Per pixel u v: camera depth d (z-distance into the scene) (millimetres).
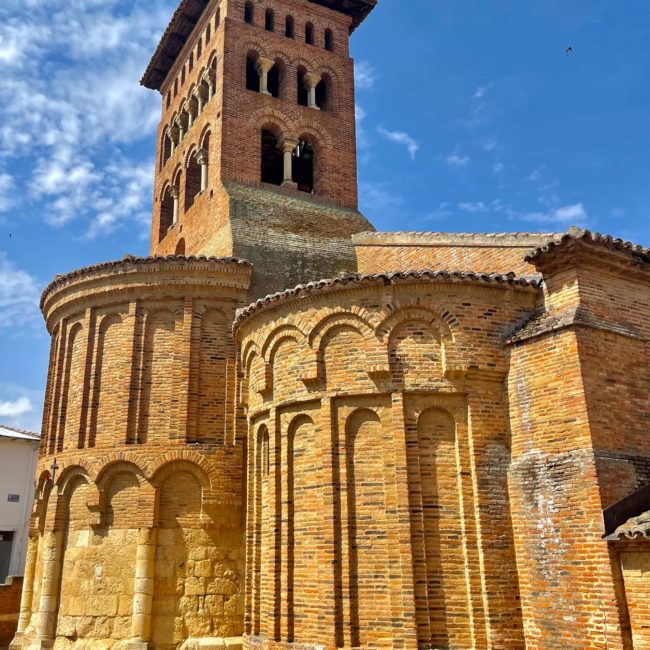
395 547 16625
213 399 24094
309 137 33875
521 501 16812
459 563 16594
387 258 25797
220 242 27734
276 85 35875
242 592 22562
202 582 22297
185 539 22641
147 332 24703
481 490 16953
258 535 20094
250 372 21328
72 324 26266
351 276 18453
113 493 23297
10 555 41625
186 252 32406
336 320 18703
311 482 18125
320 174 33219
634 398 16844
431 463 17312
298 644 17172
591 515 15180
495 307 18406
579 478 15602
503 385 18031
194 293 24875
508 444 17578
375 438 17703
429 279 18156
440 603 16266
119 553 22531
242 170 30969
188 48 37656
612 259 17328
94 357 25016
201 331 24625
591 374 16297
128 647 21328
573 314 16688
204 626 21969
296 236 28359
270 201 29812
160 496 22922
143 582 21891
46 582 23453
